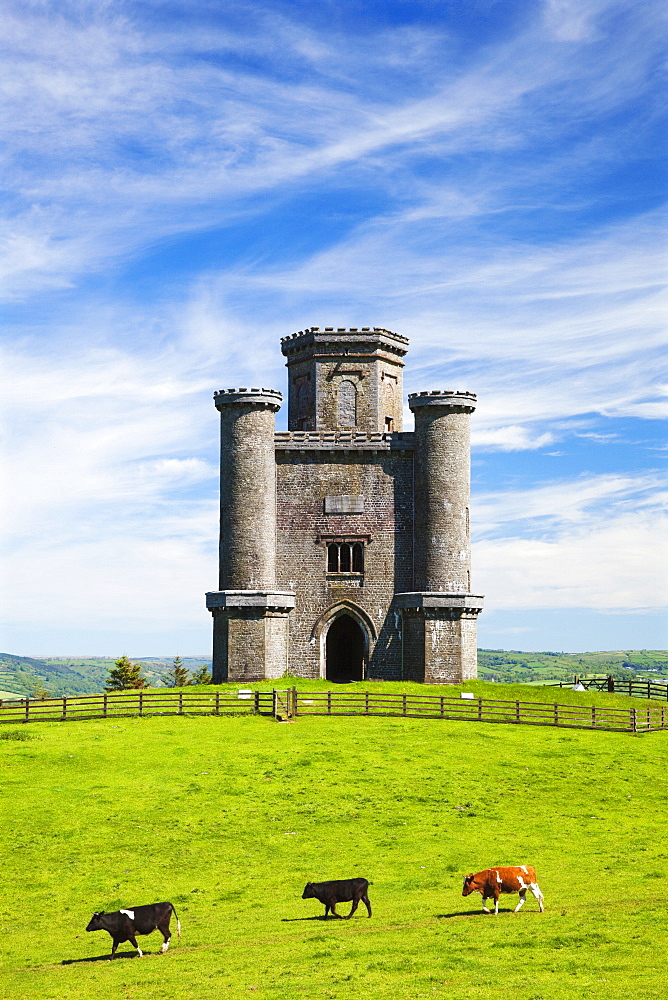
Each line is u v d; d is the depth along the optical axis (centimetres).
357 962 2367
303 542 7331
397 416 8088
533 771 4666
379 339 7844
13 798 4116
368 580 7306
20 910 3092
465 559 7225
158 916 2683
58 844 3650
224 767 4584
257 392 7244
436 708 6134
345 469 7388
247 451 7238
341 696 6419
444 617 7088
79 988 2347
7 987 2392
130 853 3575
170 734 5272
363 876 3303
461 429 7306
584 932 2472
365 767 4622
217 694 5903
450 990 2112
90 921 2728
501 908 2844
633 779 4581
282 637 7181
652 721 5959
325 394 7806
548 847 3603
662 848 3550
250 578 7150
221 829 3806
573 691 6881
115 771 4512
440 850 3569
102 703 6172
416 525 7281
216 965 2448
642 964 2206
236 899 3139
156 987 2305
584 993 2038
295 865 3453
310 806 4066
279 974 2319
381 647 7256
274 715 5781
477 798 4231
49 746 4931
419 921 2742
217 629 7206
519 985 2112
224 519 7256
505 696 6675
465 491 7300
